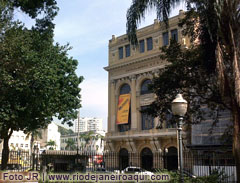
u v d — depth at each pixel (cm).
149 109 2034
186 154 2905
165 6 1383
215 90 1745
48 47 1898
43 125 2173
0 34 1558
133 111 4947
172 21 4628
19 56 1634
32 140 5641
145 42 5003
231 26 1137
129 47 5259
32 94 1767
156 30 4847
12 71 1723
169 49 1988
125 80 5222
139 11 1368
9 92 1698
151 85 2008
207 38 1462
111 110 5325
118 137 4997
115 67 5338
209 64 1597
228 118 3309
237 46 1120
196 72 1855
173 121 1991
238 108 1088
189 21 1817
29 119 1883
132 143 4781
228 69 1337
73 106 2288
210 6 1209
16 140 7931
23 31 1764
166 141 4425
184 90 1947
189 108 1994
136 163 4406
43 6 1845
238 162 1059
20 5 1739
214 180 1381
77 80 2305
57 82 2067
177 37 4503
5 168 2084
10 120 1819
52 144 10469
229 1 1134
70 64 2262
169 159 4353
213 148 3331
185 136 3866
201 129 3531
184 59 1906
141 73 4959
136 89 5006
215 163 2377
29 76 1678
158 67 4700
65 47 2153
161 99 1989
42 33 1914
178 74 1880
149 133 4572
